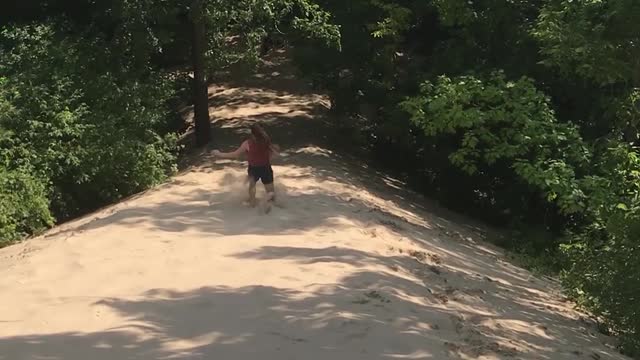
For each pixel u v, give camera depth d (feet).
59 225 42.09
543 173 41.09
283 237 30.22
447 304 23.97
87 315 19.69
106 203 47.11
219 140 57.47
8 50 53.57
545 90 50.90
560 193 40.60
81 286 22.77
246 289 22.44
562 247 37.22
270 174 35.94
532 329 23.75
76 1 62.49
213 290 22.30
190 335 18.08
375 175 55.77
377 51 58.03
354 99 60.59
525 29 49.29
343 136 63.72
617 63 37.78
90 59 51.57
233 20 52.60
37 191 41.65
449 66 53.42
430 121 46.21
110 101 49.37
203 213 34.32
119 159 46.26
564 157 43.98
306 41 59.06
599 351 23.73
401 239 33.63
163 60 65.26
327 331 18.69
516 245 46.78
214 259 26.23
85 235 29.78
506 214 57.57
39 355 16.11
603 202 35.12
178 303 20.94
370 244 30.58
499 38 52.11
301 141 58.39
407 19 56.13
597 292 29.17
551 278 38.88
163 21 53.62
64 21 57.77
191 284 23.03
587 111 51.01
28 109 45.29
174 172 48.57
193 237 29.53
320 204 37.29
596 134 50.67
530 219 54.65
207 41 53.57
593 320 30.09
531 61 49.80
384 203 44.14
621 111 46.52
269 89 79.20
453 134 53.26
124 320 19.27
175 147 51.57
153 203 36.78
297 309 20.53
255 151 35.65
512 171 53.67
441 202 58.39
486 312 24.52
